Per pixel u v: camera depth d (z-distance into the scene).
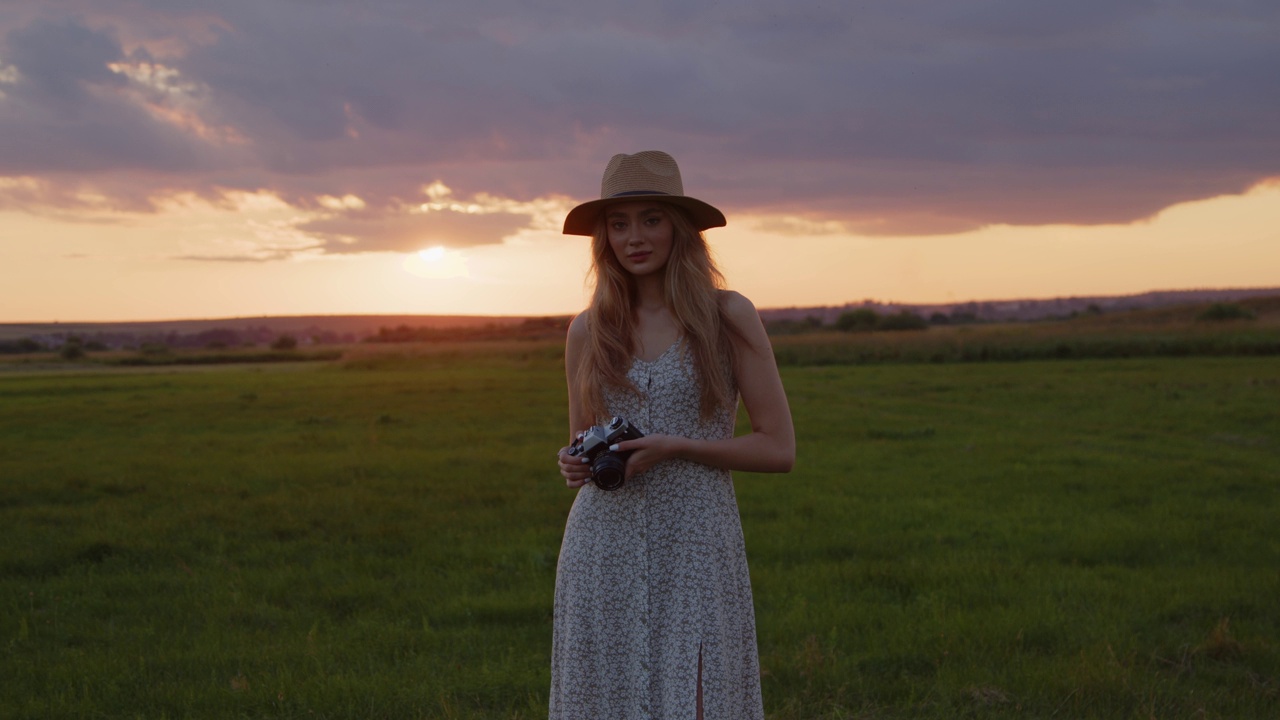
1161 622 5.61
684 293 2.50
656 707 2.42
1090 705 4.12
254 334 155.00
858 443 14.91
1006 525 8.60
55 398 26.33
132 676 4.59
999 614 5.56
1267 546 7.73
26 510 9.34
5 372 50.25
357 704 4.14
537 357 51.31
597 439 2.37
